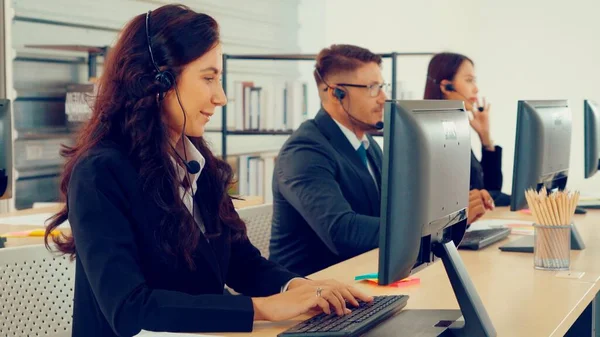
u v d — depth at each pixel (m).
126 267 1.54
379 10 5.89
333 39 5.83
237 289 1.94
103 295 1.53
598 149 3.80
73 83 4.16
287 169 2.78
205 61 1.66
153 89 1.64
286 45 5.78
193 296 1.58
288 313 1.62
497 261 2.41
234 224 1.85
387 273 1.51
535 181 2.59
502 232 2.81
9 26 3.78
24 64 3.89
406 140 1.48
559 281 2.11
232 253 1.93
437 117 1.62
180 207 1.65
